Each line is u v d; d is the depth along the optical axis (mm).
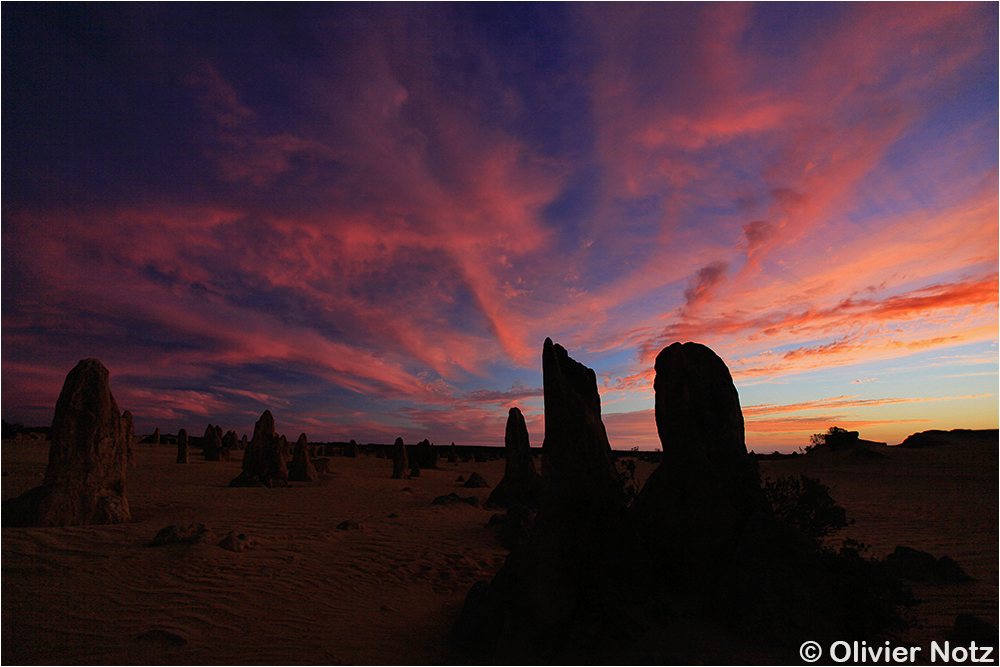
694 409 7027
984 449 35625
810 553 5438
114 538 9312
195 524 9742
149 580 7379
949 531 13547
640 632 5055
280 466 23141
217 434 37906
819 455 40781
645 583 5797
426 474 35594
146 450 43500
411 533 12312
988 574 9055
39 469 23453
